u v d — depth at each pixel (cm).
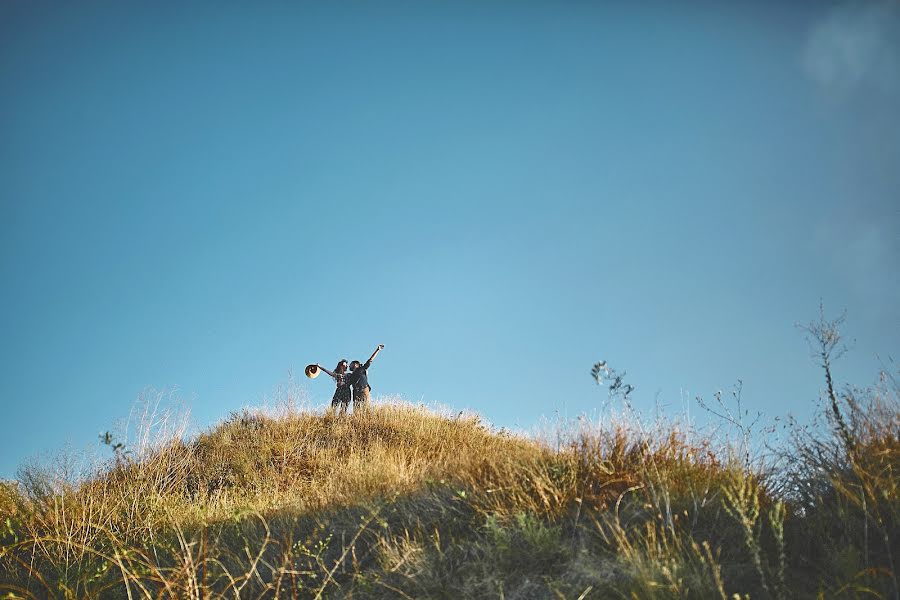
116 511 681
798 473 436
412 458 905
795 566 360
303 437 1109
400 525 497
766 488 443
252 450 1021
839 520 387
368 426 1169
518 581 381
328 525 536
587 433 518
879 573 329
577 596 350
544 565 393
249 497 783
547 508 446
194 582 441
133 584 500
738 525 396
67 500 686
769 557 365
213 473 927
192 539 570
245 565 501
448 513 484
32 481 747
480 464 541
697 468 466
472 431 1175
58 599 496
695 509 405
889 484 374
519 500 459
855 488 394
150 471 823
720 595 325
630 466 475
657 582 337
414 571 418
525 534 412
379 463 700
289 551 479
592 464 487
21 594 501
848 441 399
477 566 404
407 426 1159
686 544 382
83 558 573
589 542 405
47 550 593
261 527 592
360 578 421
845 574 331
